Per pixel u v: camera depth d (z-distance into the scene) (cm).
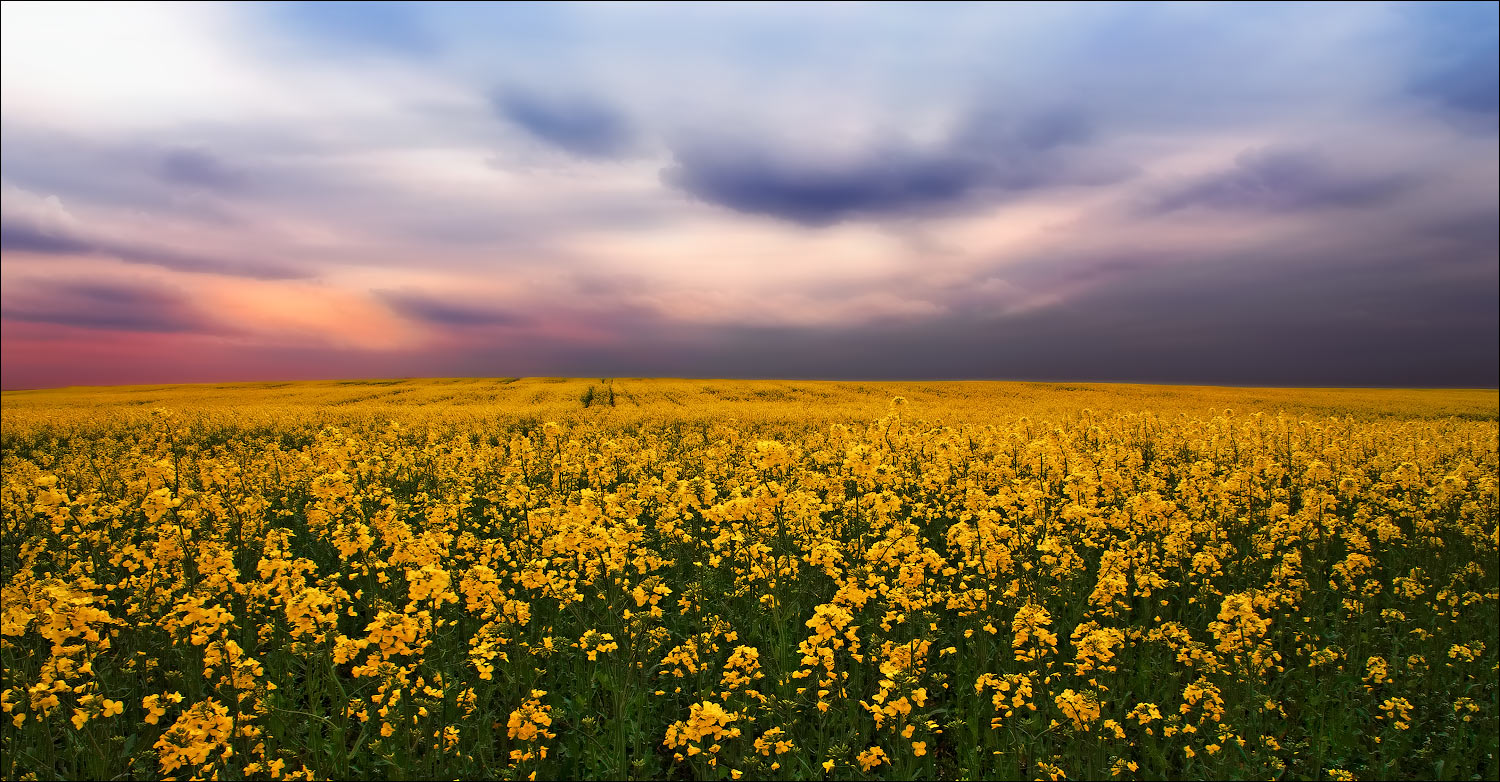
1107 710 680
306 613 568
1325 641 810
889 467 1021
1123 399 4841
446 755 584
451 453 1727
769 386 5816
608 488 1227
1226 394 5622
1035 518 914
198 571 701
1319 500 937
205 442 2462
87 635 552
